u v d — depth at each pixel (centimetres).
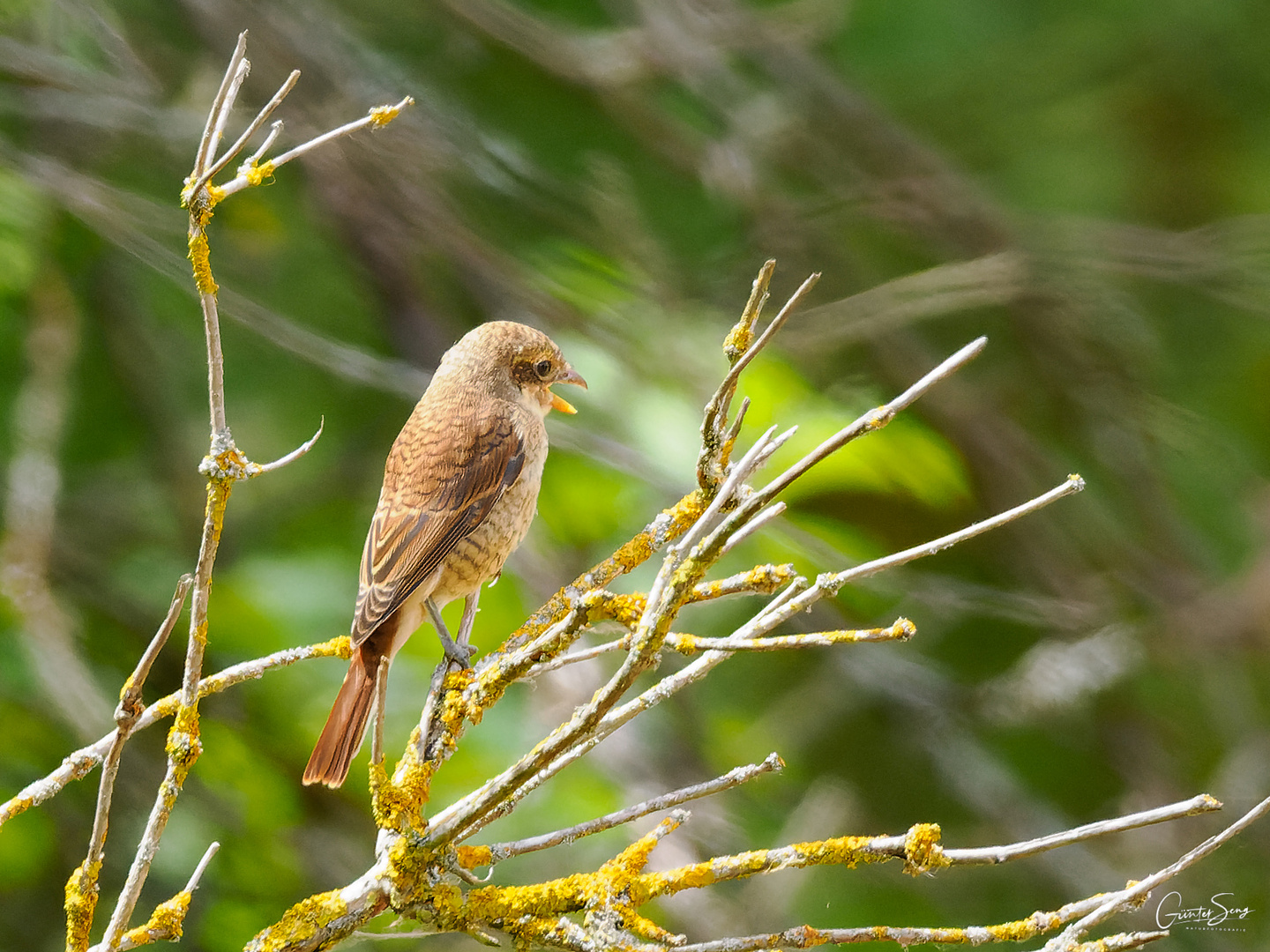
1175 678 1376
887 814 1303
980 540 1325
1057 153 1460
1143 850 1284
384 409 1314
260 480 1290
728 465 488
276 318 973
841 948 1073
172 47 1254
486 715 1076
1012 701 1207
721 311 1204
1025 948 1140
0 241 1052
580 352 1100
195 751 427
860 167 1389
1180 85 1436
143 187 1212
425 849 449
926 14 1387
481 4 1168
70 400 1198
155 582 1177
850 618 1212
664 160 1270
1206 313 1443
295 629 1145
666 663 1168
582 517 1164
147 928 435
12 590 1023
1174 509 1373
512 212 1282
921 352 1326
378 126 421
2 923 1027
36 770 1045
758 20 1239
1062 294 1291
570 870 1023
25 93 1070
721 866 453
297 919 452
